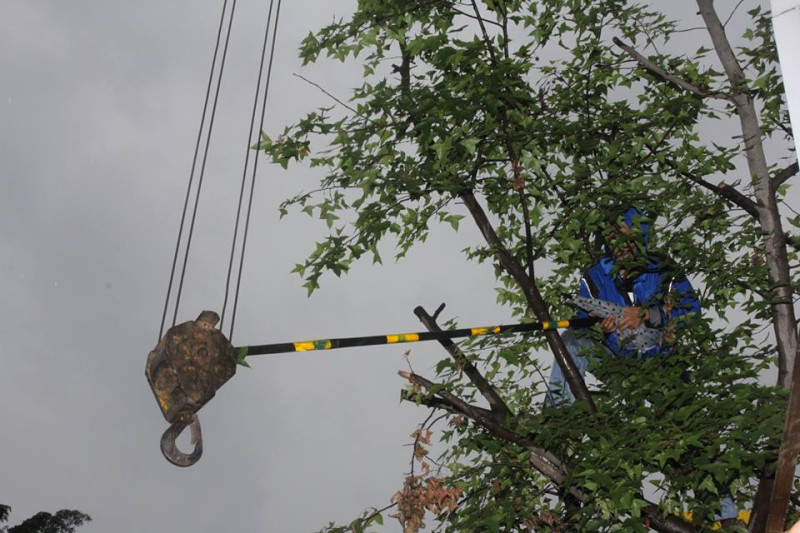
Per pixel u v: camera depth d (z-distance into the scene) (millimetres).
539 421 5379
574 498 5676
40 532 46844
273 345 4113
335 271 6172
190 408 3672
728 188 6062
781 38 1856
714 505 5020
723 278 5602
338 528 5406
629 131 6152
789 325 5684
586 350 5770
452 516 5566
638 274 5711
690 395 4988
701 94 6344
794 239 6223
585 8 6832
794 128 1825
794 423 1650
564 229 6250
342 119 6164
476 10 6109
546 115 6508
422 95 5902
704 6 6645
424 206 6660
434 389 5621
